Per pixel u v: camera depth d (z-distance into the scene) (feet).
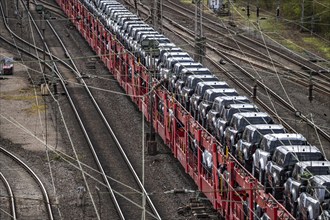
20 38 554.87
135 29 403.75
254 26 569.23
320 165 197.57
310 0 574.56
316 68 453.99
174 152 302.25
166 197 268.41
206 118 266.57
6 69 456.04
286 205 199.41
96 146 327.88
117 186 280.51
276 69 451.94
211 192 249.34
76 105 393.70
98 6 502.38
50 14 618.03
